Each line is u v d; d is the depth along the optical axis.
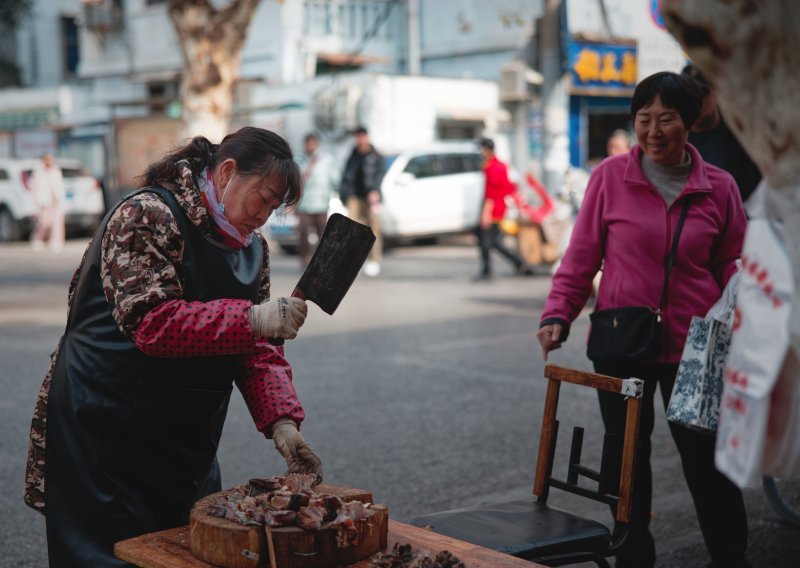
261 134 2.48
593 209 3.66
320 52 23.89
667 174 3.51
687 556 4.12
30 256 18.80
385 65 25.59
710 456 3.55
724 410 1.77
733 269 3.53
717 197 3.51
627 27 18.59
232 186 2.45
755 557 4.07
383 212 17.72
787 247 1.64
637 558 3.57
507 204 13.95
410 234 18.11
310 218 14.98
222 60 13.52
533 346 8.70
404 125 20.50
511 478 5.19
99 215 22.41
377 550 2.24
